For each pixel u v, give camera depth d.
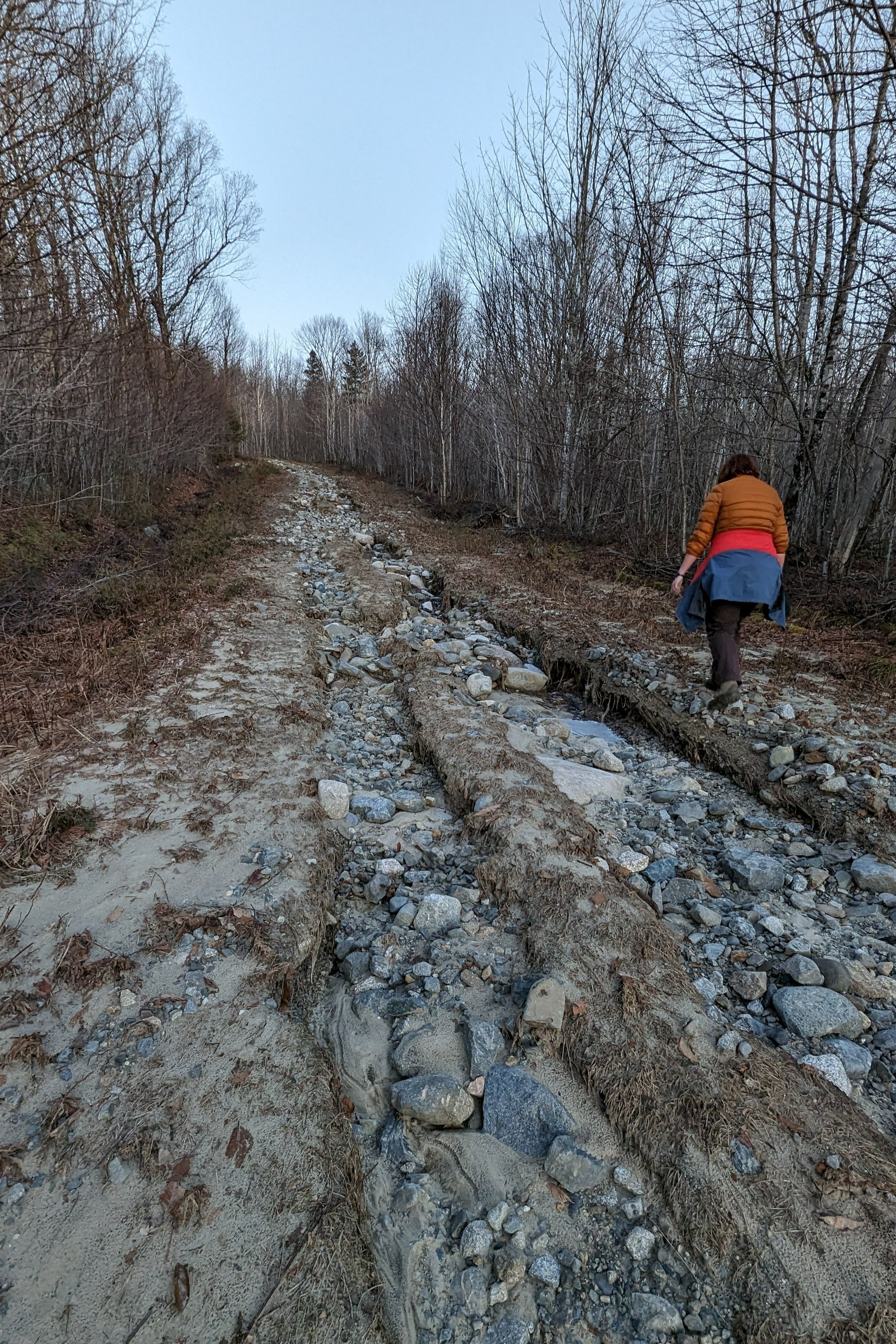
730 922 3.32
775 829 4.14
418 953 3.12
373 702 6.12
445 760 4.72
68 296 9.08
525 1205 2.13
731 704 5.16
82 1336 1.69
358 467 38.09
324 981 3.03
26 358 8.34
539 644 7.43
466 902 3.44
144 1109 2.23
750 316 8.73
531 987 2.78
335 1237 1.96
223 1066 2.41
